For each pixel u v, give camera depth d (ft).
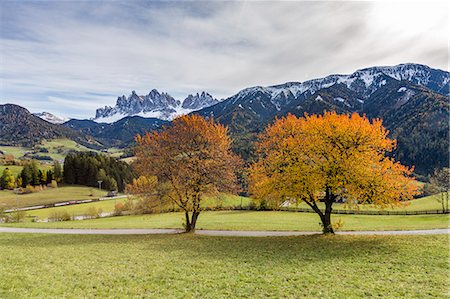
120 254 84.38
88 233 139.33
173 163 120.67
